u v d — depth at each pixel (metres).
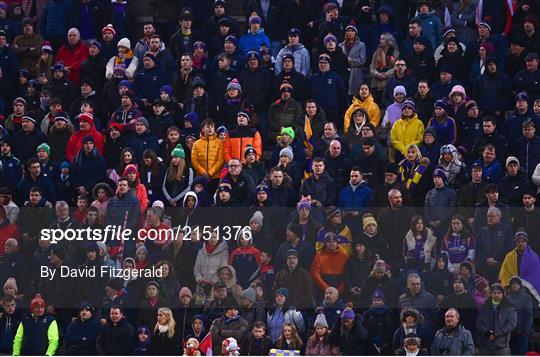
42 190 79.94
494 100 83.75
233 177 77.50
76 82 88.81
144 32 88.25
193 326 72.81
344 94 85.00
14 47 90.06
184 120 83.62
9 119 85.19
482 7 89.25
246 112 82.19
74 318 73.56
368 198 76.81
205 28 89.56
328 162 79.12
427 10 88.12
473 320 71.75
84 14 90.94
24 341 73.62
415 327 70.62
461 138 81.75
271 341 72.19
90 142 80.31
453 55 85.62
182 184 79.81
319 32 88.31
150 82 86.12
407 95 84.19
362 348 71.56
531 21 87.00
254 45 88.06
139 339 72.88
